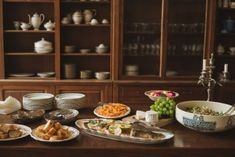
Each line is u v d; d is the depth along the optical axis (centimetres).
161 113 185
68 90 370
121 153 152
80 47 396
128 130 165
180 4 374
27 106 208
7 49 385
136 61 388
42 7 387
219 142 159
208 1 362
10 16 385
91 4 388
